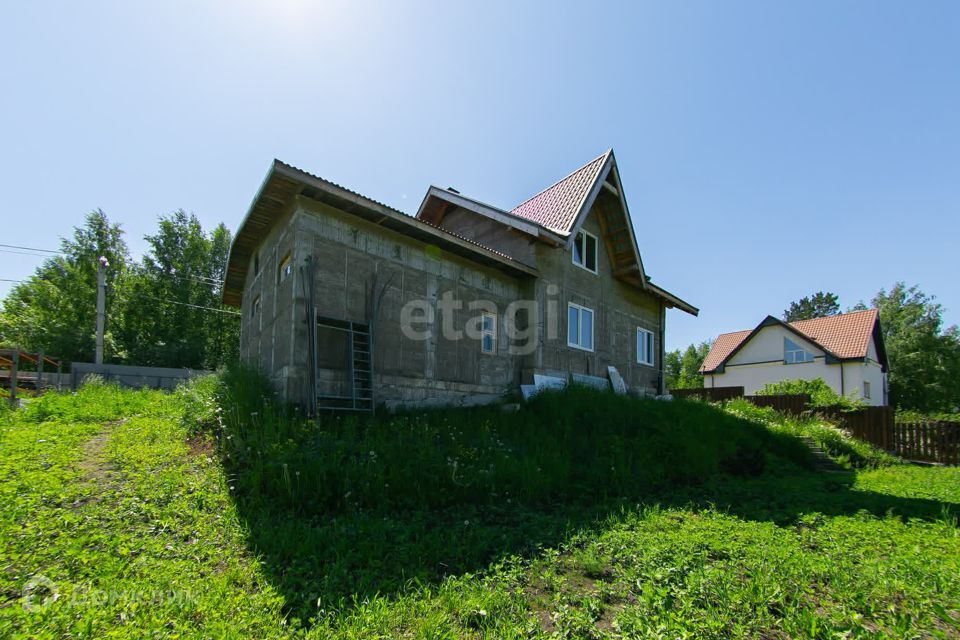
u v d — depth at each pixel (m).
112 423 10.51
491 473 7.66
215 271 37.38
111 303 33.69
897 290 43.06
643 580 4.45
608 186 16.41
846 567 4.66
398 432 8.59
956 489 9.55
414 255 11.90
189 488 6.13
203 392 10.55
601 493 8.30
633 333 19.19
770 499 8.34
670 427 11.54
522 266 13.78
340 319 10.20
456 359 12.57
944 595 4.20
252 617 3.55
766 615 3.74
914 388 36.72
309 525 5.46
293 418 8.41
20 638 3.04
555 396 12.77
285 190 10.07
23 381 17.91
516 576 4.54
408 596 4.07
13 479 6.12
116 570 4.14
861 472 12.34
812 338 29.91
